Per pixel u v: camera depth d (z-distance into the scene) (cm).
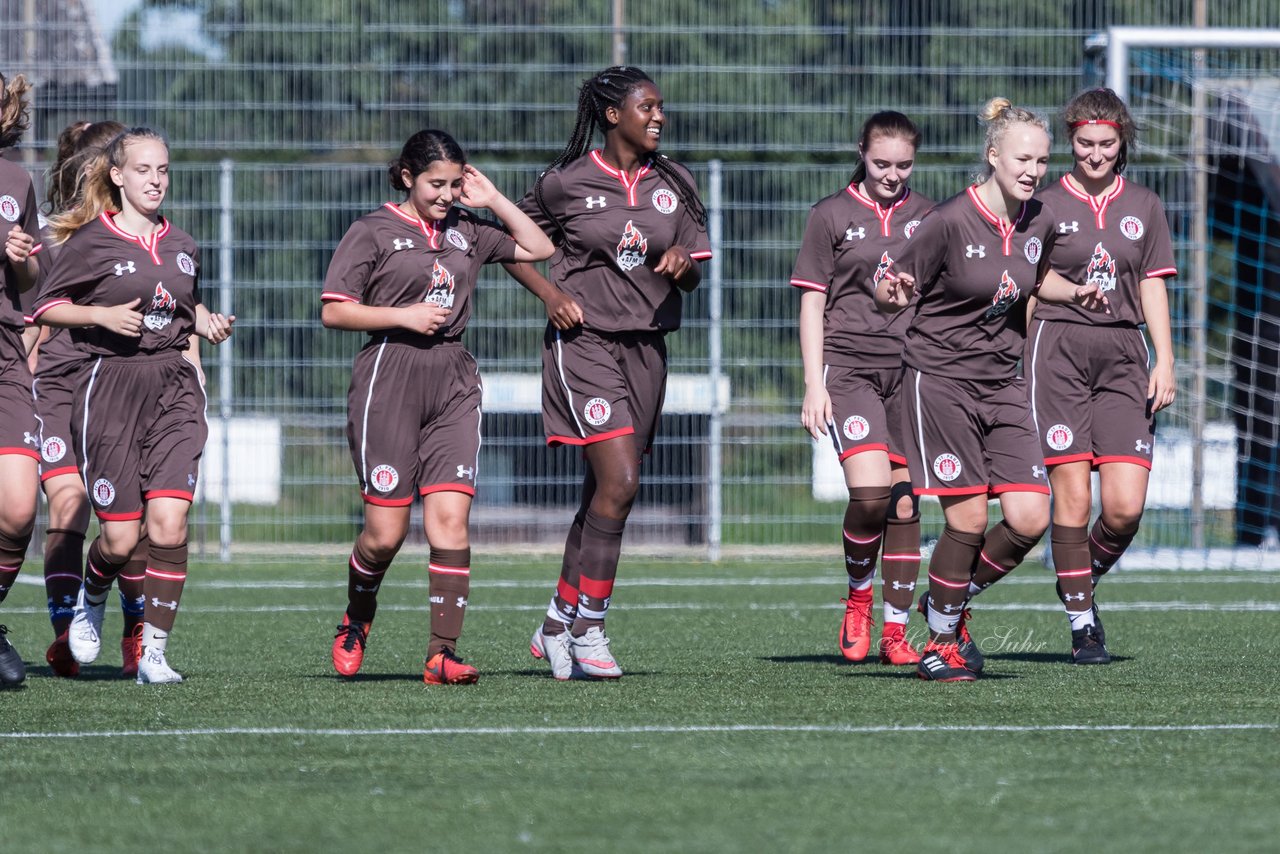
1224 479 4625
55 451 2336
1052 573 4347
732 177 4688
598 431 2177
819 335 2289
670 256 2119
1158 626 3017
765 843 1229
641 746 1619
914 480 2130
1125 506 2414
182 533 2161
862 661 2427
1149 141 4847
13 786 1435
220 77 4928
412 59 5150
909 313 2377
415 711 1856
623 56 4984
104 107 4816
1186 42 4325
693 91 5275
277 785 1437
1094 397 2423
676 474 4722
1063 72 4725
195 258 2192
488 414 4738
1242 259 4950
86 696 1994
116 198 2159
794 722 1770
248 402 4638
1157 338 2414
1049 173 4772
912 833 1260
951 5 5053
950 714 1828
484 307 4716
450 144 2083
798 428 4700
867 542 2377
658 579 4275
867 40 5044
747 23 5391
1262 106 4688
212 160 5000
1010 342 2109
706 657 2528
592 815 1320
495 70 4834
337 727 1739
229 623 3133
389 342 2092
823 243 2325
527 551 4728
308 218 4641
